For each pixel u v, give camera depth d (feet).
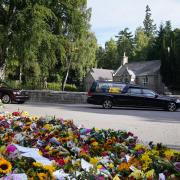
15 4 119.34
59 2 123.54
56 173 13.07
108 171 14.29
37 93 112.47
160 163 16.20
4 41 114.21
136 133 41.32
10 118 31.19
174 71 219.61
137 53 368.89
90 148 19.43
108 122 52.95
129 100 89.61
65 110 76.13
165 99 90.02
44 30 114.32
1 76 121.60
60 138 20.85
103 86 90.17
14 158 13.97
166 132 42.88
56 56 129.49
